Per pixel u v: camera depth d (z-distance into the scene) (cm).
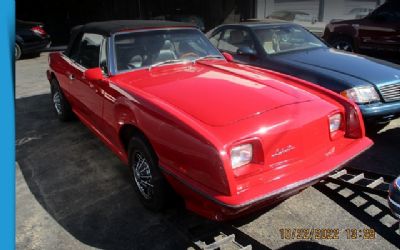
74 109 517
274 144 259
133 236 303
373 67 486
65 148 484
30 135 532
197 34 441
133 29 397
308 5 2202
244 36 589
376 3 2089
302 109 286
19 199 366
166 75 357
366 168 402
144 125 293
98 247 291
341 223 308
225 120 262
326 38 913
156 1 1953
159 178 299
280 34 593
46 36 1238
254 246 276
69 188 384
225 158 235
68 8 1717
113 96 346
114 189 377
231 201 232
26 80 898
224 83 326
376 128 521
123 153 363
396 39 762
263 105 283
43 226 321
